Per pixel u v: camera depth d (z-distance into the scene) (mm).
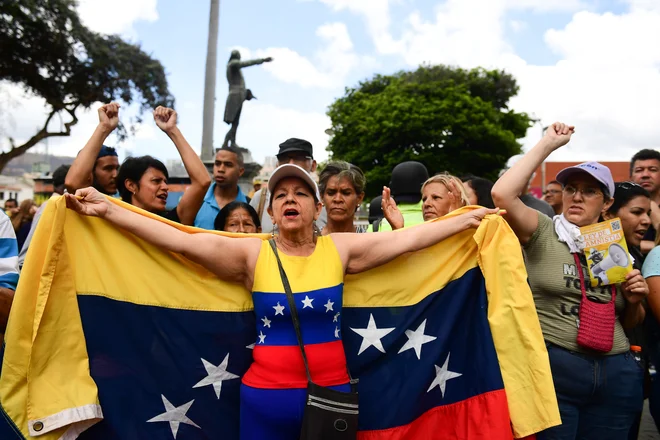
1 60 19766
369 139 31875
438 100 30797
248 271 2693
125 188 4012
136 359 2846
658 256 3287
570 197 3111
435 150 30906
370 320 3053
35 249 2621
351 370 3031
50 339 2668
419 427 3041
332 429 2430
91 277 2807
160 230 2664
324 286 2604
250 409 2615
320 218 4926
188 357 2906
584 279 2990
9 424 2529
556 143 3016
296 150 4852
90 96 21453
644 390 3621
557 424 2725
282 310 2557
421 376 3031
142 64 21656
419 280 3092
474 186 4629
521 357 2875
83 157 3418
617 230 2961
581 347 2949
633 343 3611
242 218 3875
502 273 2951
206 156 13961
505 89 35656
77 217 2797
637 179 5184
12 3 18406
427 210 3957
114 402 2783
